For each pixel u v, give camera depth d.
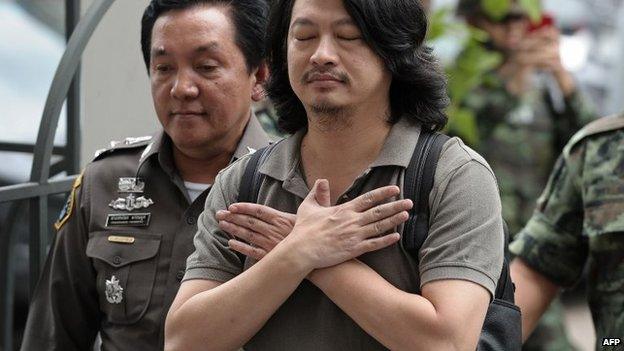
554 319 17.23
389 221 7.88
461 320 7.71
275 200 8.48
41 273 10.95
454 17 18.94
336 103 7.95
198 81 10.08
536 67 18.80
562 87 18.84
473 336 7.80
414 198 8.07
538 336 17.12
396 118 8.44
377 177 8.20
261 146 10.55
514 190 18.64
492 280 7.91
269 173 8.50
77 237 10.65
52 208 15.59
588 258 11.37
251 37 10.26
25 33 21.66
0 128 20.47
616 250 10.83
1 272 12.33
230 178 8.78
